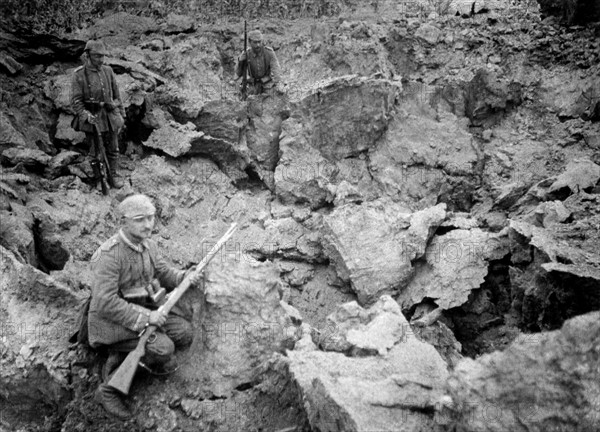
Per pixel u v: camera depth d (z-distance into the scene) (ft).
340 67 33.81
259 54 31.89
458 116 33.22
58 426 21.22
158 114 31.01
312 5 38.09
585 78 33.50
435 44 35.24
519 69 34.47
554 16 36.27
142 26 36.06
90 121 27.35
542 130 32.81
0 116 28.25
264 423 20.26
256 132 31.73
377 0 38.34
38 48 32.53
